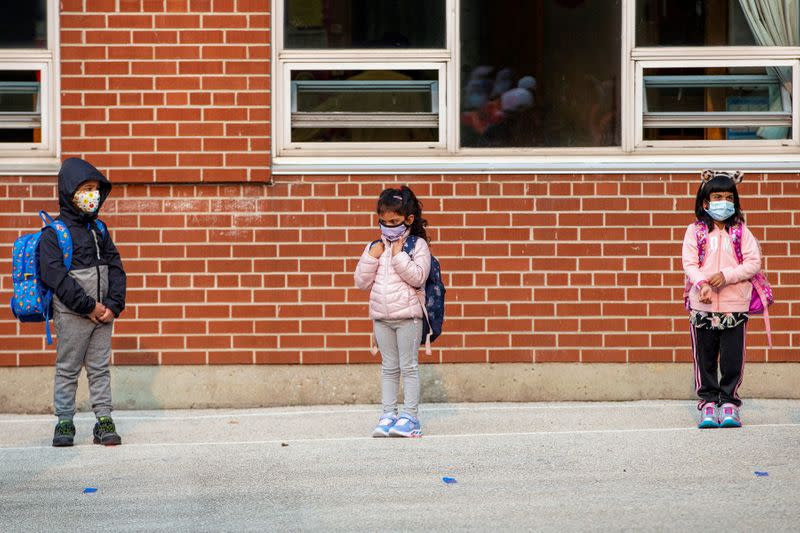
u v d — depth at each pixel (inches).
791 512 421.7
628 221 649.6
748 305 569.6
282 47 655.1
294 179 647.8
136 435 581.0
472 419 606.2
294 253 646.5
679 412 617.0
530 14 661.9
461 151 658.2
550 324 649.6
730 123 664.4
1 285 641.0
